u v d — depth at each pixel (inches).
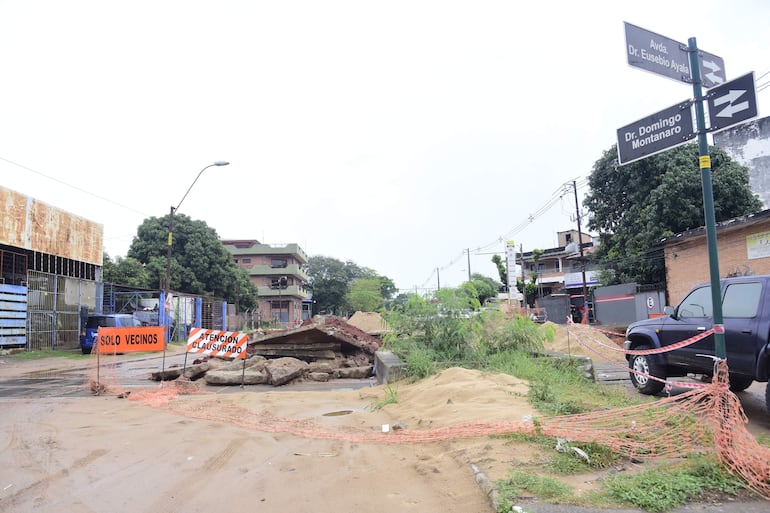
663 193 999.6
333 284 3152.1
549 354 432.1
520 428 216.5
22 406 350.3
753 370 272.2
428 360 417.4
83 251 1069.8
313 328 599.8
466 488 169.8
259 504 165.5
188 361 780.0
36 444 239.8
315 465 205.8
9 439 249.8
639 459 185.8
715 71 207.2
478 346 454.6
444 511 155.4
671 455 186.4
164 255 1723.7
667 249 997.2
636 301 1147.9
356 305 3024.1
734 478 161.9
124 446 235.9
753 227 764.0
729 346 287.6
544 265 2422.5
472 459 191.2
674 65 198.1
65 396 405.1
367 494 172.4
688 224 987.9
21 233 877.2
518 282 2217.0
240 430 269.4
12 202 855.1
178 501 168.2
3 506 163.9
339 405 352.2
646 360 353.1
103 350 472.7
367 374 548.1
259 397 384.2
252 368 520.4
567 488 156.5
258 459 215.3
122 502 167.5
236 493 175.3
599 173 1208.2
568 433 203.8
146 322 1066.7
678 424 204.7
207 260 1788.9
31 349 893.8
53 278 968.3
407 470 196.5
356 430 267.1
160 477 192.1
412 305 470.9
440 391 318.0
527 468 176.2
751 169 1149.7
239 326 1920.5
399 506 161.5
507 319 479.8
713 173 987.3
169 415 313.0
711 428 182.4
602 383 386.6
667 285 1001.5
